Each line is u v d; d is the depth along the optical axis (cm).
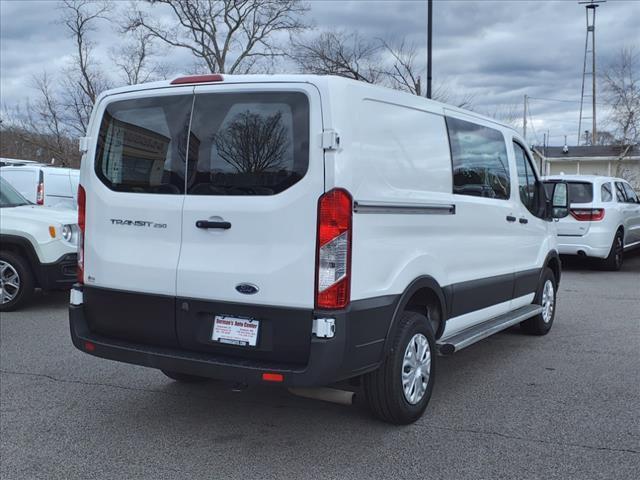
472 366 595
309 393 421
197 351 401
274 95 380
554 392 518
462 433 431
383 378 419
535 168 686
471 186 528
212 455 399
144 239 415
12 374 562
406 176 429
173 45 3300
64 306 870
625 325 771
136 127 427
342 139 366
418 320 440
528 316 639
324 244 362
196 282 393
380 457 395
